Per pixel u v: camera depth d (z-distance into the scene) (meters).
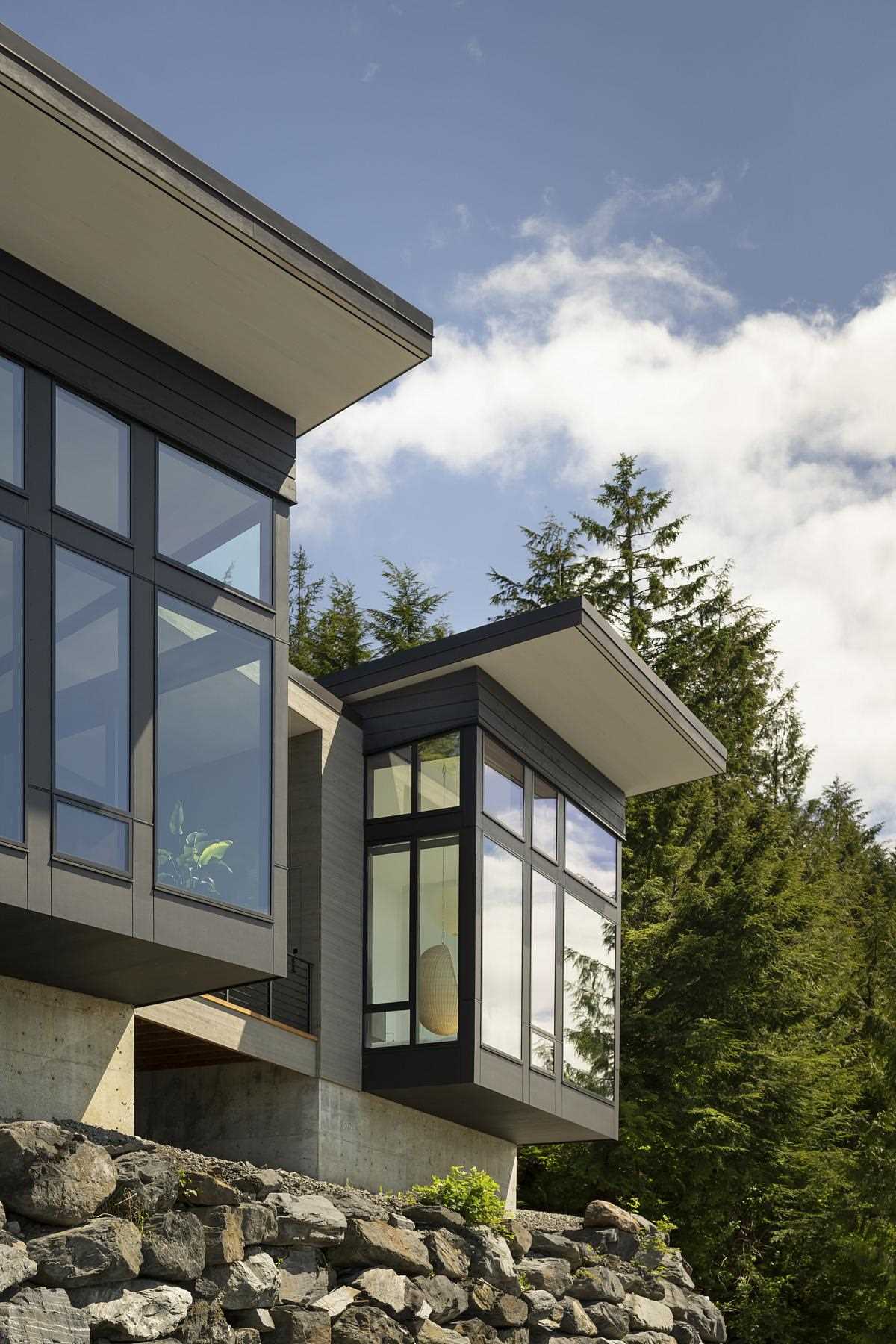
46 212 13.02
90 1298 10.14
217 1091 18.55
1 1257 9.46
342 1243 13.27
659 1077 29.61
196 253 13.70
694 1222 28.45
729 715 37.91
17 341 13.20
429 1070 18.27
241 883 14.18
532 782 20.86
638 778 23.56
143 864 13.17
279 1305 12.11
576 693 20.55
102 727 13.09
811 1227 28.06
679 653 37.28
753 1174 28.50
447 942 18.66
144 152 12.72
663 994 30.61
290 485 15.81
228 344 14.89
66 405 13.55
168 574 14.11
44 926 12.45
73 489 13.37
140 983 14.23
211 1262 11.49
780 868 32.41
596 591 38.81
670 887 32.53
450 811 19.14
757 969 30.27
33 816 12.27
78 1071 14.18
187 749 13.90
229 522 15.01
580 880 21.92
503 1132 21.27
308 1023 18.19
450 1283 14.35
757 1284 27.81
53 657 12.77
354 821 19.64
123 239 13.41
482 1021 18.41
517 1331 15.23
